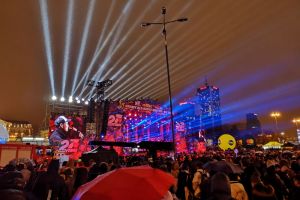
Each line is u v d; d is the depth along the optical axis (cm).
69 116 3675
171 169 1166
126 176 322
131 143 1497
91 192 303
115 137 3866
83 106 4862
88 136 3575
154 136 4412
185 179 1064
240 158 1648
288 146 4506
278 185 852
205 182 715
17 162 946
